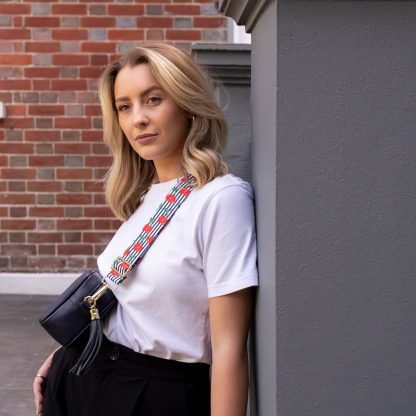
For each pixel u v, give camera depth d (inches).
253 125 68.3
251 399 70.0
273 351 55.1
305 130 53.7
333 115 53.7
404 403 54.4
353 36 53.3
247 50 102.5
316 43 53.4
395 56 53.4
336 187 53.9
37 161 261.4
